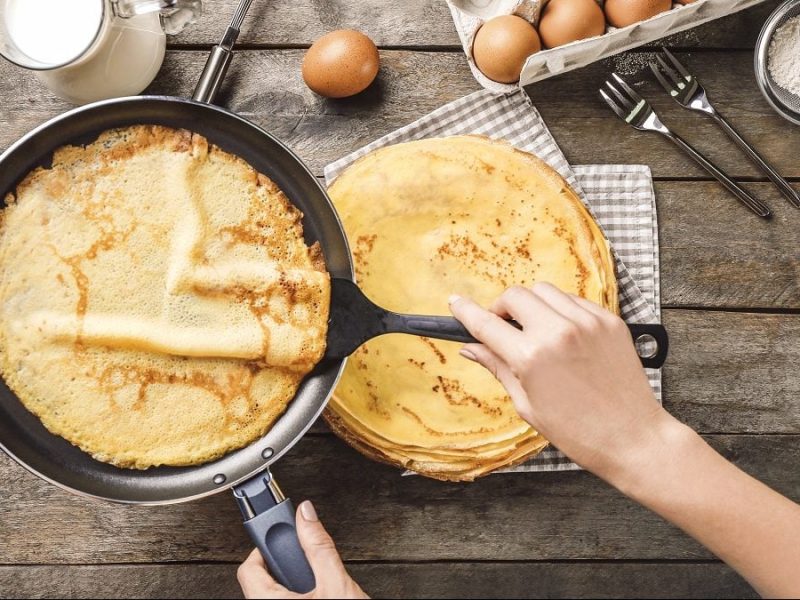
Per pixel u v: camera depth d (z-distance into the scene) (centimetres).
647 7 91
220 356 78
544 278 92
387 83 102
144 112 77
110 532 99
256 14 101
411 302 93
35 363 76
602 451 69
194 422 79
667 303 102
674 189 103
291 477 100
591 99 103
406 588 100
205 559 99
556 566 101
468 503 100
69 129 75
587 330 66
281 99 102
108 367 77
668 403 102
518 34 91
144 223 77
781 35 97
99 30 83
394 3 102
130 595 99
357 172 92
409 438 91
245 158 81
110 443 78
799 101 98
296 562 74
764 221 102
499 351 66
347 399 90
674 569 100
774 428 101
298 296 78
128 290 76
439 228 94
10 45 85
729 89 103
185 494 79
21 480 98
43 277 76
